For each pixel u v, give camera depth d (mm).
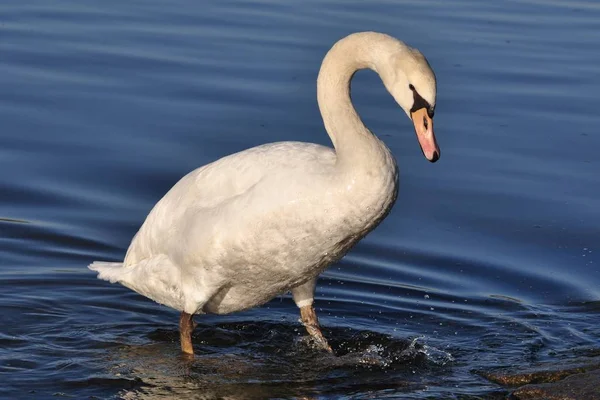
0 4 21500
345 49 9742
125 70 18156
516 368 10617
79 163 15273
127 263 11430
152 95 17234
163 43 19453
